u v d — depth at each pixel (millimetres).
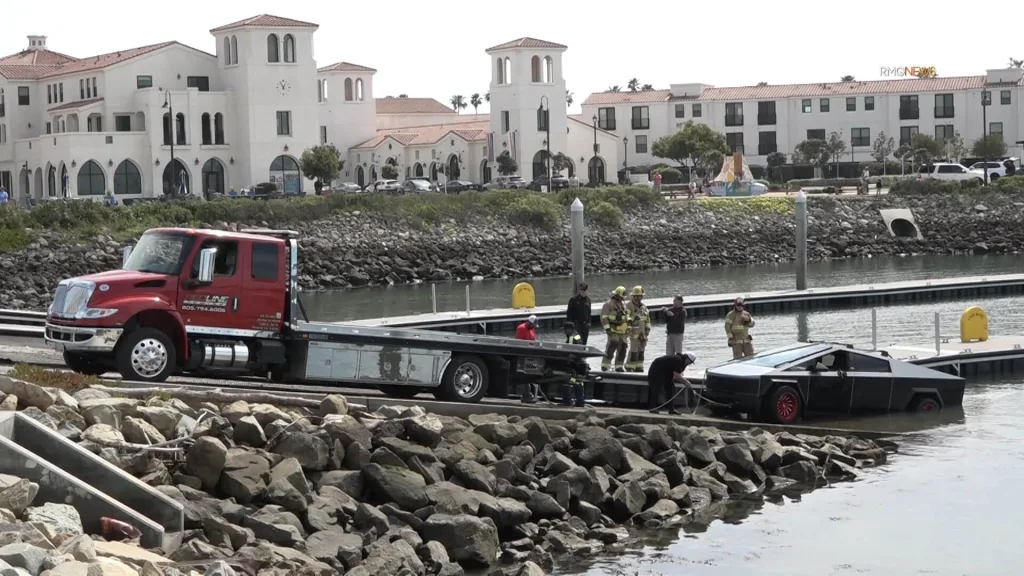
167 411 25188
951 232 134250
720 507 28750
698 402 37812
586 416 32875
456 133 164875
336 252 109938
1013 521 27141
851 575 23672
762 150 183000
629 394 40938
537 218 123062
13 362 35531
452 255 114500
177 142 138375
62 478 20203
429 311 79938
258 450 24891
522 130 161000
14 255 99188
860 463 32688
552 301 86500
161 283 31812
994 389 45500
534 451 29312
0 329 44031
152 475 23047
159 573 17781
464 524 23812
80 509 20281
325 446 25734
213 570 18234
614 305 43438
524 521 25719
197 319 32188
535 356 36562
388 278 106000
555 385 39906
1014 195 141250
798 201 77625
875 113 179500
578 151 167375
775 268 115062
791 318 70125
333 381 33406
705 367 46875
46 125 148625
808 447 33312
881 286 80000
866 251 128625
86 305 31219
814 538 26109
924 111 178375
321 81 172125
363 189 159750
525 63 160875
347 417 27000
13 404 23875
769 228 130625
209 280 32000
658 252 122125
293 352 33125
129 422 24250
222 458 23656
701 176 176875
